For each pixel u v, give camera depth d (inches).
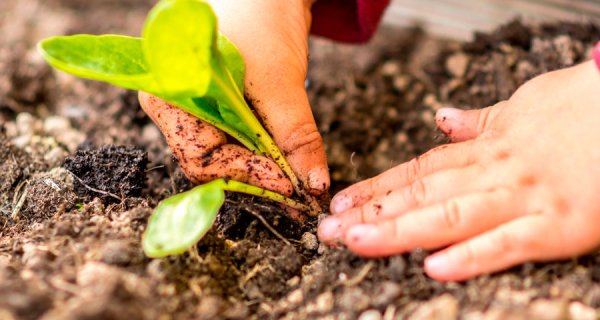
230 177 10.4
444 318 8.8
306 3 12.5
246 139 10.6
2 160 12.8
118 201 11.2
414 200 9.7
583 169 9.3
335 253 9.8
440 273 9.1
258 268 10.0
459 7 18.7
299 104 10.5
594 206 9.1
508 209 9.2
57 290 8.7
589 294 8.9
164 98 9.7
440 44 18.3
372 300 9.3
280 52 10.5
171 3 8.4
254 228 10.6
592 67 10.0
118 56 9.7
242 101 10.1
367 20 14.1
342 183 13.6
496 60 14.6
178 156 10.5
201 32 8.8
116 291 8.4
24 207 11.3
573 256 9.1
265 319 9.5
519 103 10.3
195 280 9.4
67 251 9.5
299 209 10.7
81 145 13.3
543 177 9.4
